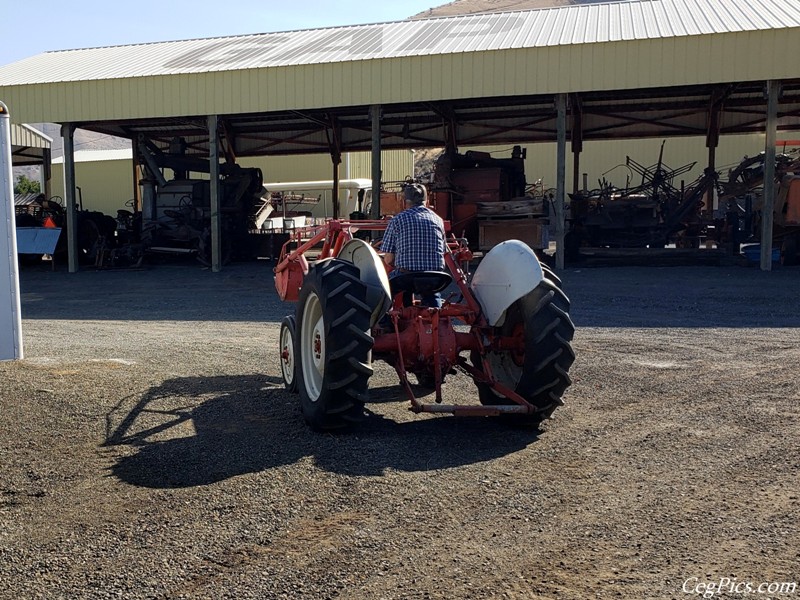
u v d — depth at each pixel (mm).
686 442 5098
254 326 11125
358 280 5211
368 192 32344
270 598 3102
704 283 14688
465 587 3170
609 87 16859
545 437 5285
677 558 3400
